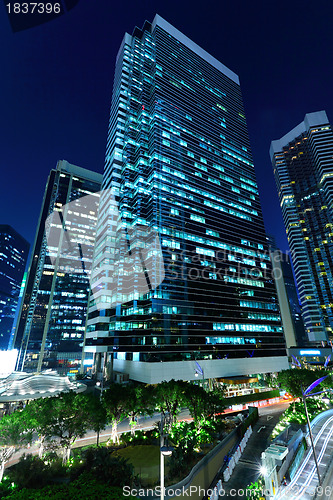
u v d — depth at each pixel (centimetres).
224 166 11700
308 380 5509
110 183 10194
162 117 10462
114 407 3662
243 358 8619
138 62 11881
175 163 9912
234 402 6125
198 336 7938
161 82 11300
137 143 10525
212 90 13512
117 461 2341
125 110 11100
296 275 17125
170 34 13150
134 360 7488
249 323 9381
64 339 13550
